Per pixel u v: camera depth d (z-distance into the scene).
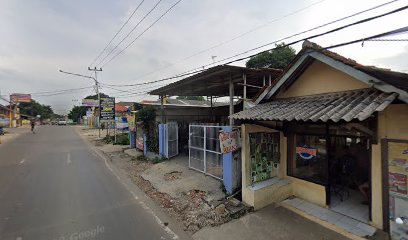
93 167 10.38
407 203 4.05
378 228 4.48
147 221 5.18
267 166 6.27
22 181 8.03
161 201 6.38
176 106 13.65
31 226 4.85
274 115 5.04
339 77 5.20
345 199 5.80
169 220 5.25
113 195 6.77
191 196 6.50
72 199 6.39
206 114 14.55
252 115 5.50
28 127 44.31
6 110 43.31
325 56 4.96
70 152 14.52
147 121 13.39
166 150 10.80
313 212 5.29
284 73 5.88
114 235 4.55
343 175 6.47
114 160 12.02
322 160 5.55
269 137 6.29
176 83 10.23
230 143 6.23
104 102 20.19
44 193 6.83
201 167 8.47
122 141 18.50
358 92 4.76
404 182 4.08
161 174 8.75
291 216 5.21
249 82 9.20
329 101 4.85
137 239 4.42
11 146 16.97
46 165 10.66
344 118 3.75
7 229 4.72
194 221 5.16
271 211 5.48
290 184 6.22
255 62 16.05
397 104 4.12
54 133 29.94
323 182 5.53
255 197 5.54
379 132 4.37
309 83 5.86
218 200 6.09
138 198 6.56
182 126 13.40
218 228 4.86
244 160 5.82
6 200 6.25
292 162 6.28
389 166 4.26
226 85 9.93
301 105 5.28
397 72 3.83
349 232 4.44
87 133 29.58
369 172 4.59
